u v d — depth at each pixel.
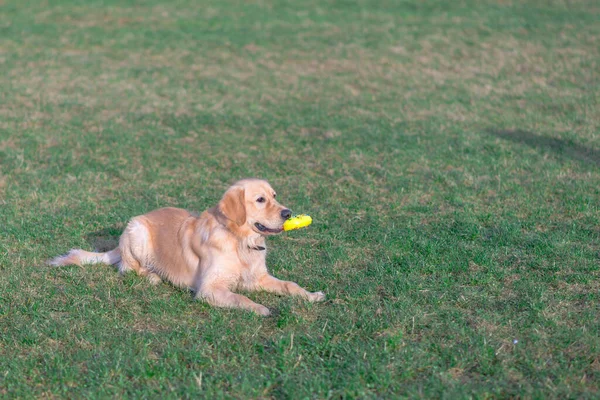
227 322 5.52
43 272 6.57
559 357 4.83
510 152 10.41
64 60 17.00
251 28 20.48
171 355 4.99
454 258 6.69
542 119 12.23
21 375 4.80
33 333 5.33
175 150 10.86
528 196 8.54
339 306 5.75
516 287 6.03
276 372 4.76
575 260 6.55
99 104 13.52
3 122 12.21
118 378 4.74
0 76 15.45
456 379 4.64
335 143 11.08
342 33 19.59
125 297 6.07
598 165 9.78
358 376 4.60
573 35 18.33
